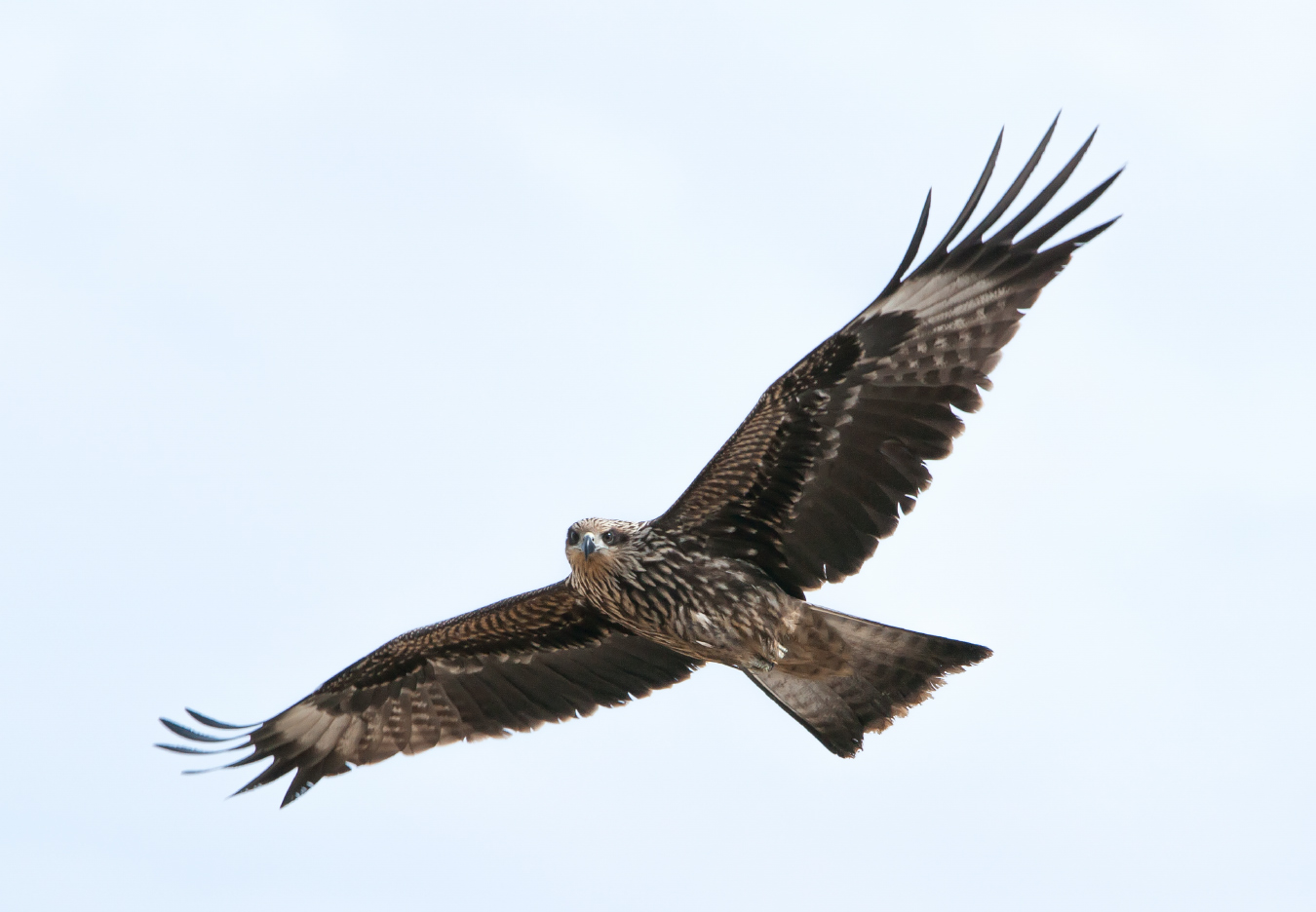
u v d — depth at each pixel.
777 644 15.02
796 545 14.88
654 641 16.14
